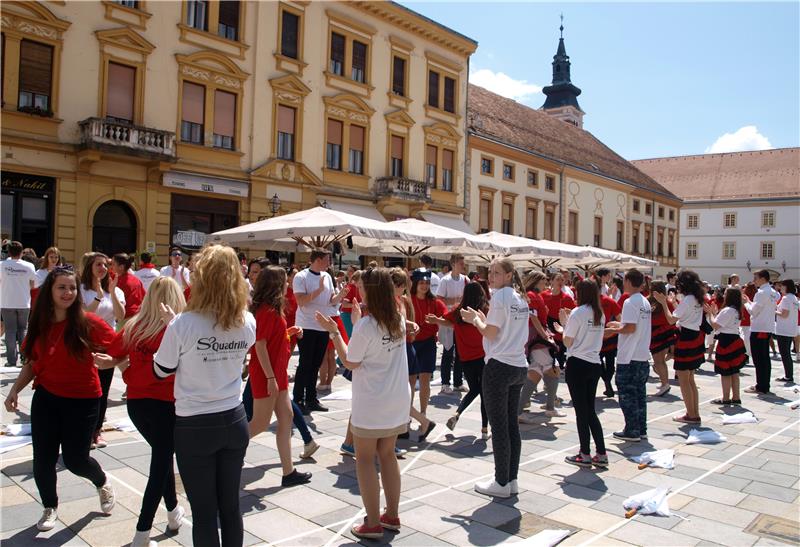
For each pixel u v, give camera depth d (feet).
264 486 17.40
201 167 65.92
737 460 21.39
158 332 13.16
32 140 54.29
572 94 227.40
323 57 79.00
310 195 77.10
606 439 24.06
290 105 74.84
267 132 72.54
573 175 127.75
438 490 17.63
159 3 62.95
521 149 110.22
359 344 13.97
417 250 52.16
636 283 23.48
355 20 82.84
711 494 17.85
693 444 23.45
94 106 58.44
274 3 73.20
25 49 54.49
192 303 11.21
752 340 35.40
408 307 23.44
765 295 34.71
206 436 10.89
